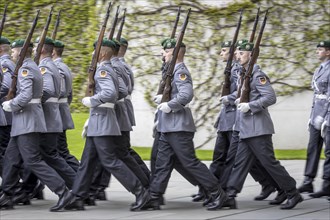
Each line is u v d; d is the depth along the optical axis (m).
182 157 24.16
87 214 23.70
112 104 24.23
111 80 24.05
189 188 29.41
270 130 24.30
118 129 24.19
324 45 28.11
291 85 39.22
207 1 39.03
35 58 25.64
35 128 24.12
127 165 25.69
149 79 39.59
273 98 24.20
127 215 23.50
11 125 26.97
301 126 39.47
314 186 29.84
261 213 23.84
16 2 45.19
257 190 28.92
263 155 24.25
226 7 38.81
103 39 24.41
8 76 26.91
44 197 27.33
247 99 24.44
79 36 44.44
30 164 24.19
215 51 39.00
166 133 24.34
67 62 44.50
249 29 38.81
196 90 39.22
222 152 27.27
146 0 39.59
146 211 24.23
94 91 24.17
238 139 25.98
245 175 24.62
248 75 24.42
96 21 42.09
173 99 24.03
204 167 24.28
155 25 39.50
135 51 39.75
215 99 39.09
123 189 29.44
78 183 24.33
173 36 28.33
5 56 27.16
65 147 27.53
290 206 24.61
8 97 24.36
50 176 24.23
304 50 39.06
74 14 44.31
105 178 26.78
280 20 38.97
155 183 24.50
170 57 25.11
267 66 39.12
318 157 28.17
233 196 24.62
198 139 39.47
